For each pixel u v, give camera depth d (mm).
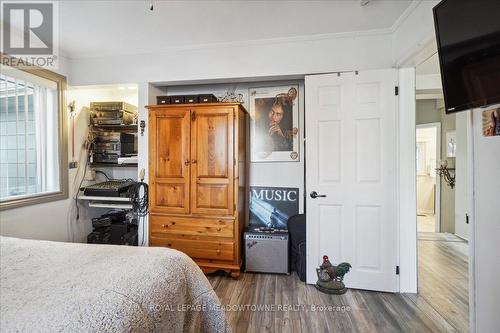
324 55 2465
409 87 2283
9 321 777
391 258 2301
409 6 1982
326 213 2424
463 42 1217
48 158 2814
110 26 2285
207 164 2607
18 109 2523
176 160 2662
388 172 2289
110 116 3223
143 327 882
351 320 1910
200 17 2141
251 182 3104
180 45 2684
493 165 1256
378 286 2326
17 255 1311
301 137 3004
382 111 2291
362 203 2350
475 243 1362
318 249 2443
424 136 5934
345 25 2285
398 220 2305
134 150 3469
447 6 1278
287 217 3027
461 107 1271
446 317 1940
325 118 2402
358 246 2367
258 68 2590
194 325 1248
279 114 3037
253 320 1912
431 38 1781
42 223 2641
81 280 1039
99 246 1476
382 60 2371
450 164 4250
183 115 2643
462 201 3938
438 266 2887
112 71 2873
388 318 1932
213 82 2812
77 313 824
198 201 2631
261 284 2475
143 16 2121
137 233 3002
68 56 2900
